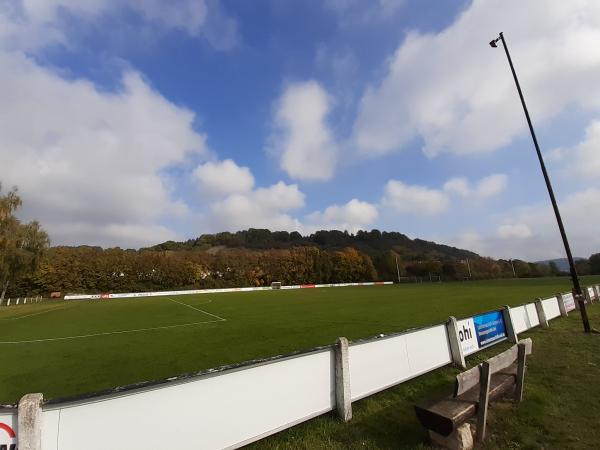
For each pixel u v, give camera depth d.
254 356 10.02
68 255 75.38
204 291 68.69
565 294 16.11
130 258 81.19
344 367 5.30
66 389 7.79
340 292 48.50
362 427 4.93
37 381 8.48
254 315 21.23
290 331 14.05
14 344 14.20
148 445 3.61
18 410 3.04
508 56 13.94
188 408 3.91
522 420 5.00
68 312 29.31
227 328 15.89
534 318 12.35
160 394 3.75
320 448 4.36
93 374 8.92
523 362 5.58
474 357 8.50
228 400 4.22
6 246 43.16
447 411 4.23
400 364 6.56
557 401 5.63
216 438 4.06
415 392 6.18
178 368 9.10
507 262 110.88
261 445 4.43
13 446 3.07
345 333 13.10
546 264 103.75
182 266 84.75
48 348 13.02
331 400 5.25
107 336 15.37
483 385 4.48
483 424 4.41
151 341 13.50
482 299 25.83
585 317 11.40
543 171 12.95
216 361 9.61
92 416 3.36
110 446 3.41
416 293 38.16
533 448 4.29
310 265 96.56
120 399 3.52
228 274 91.12
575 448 4.27
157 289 81.94
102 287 77.19
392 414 5.33
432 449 4.27
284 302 31.58
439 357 7.53
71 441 3.23
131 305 35.31
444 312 18.83
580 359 8.07
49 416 3.16
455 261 112.06
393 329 13.77
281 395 4.70
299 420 4.82
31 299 60.91
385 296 34.94
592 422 4.88
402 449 4.32
